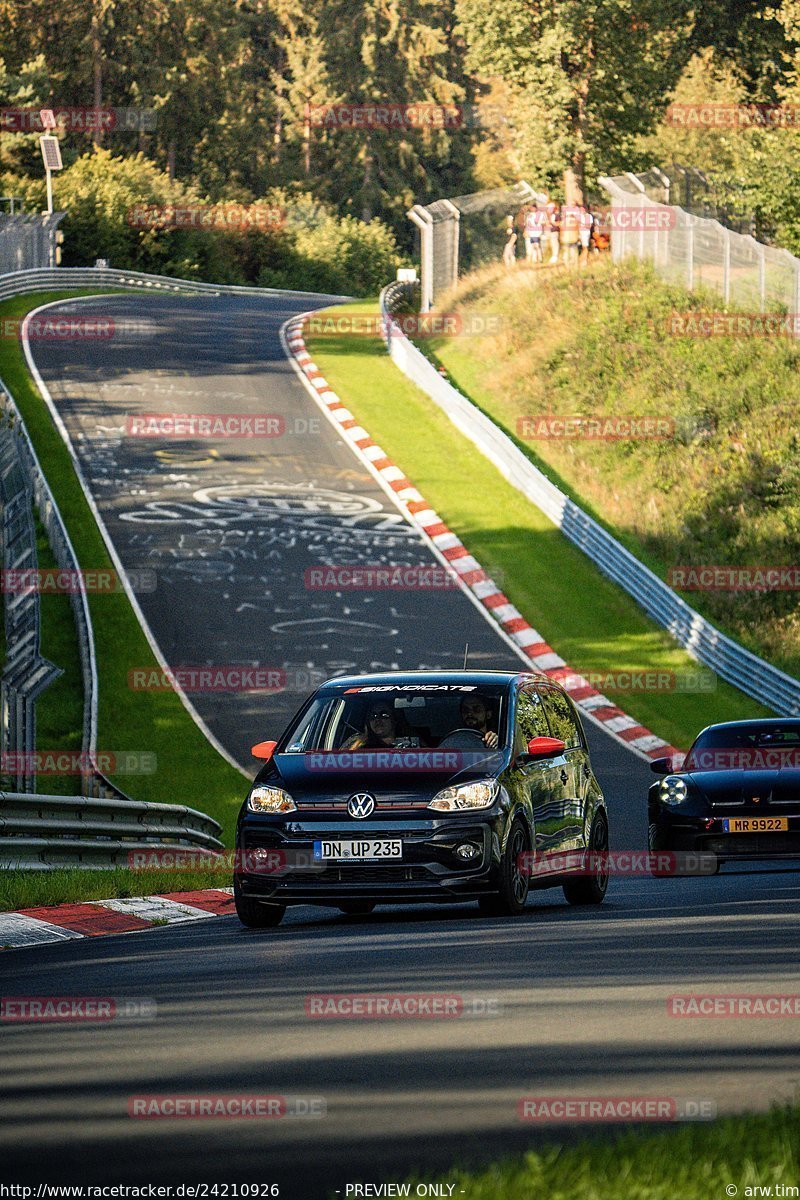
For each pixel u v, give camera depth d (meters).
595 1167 14.61
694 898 46.94
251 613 120.25
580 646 119.88
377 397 182.50
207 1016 26.08
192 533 136.38
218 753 96.25
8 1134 17.94
